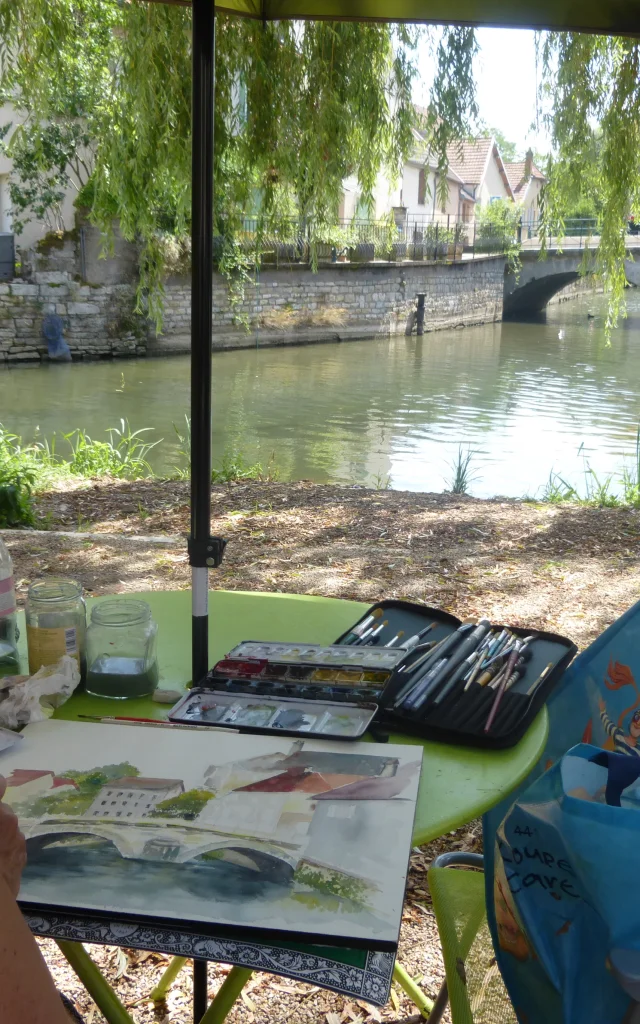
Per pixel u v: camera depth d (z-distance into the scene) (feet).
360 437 44.98
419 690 4.89
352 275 94.32
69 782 3.88
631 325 119.44
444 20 7.84
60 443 42.65
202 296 4.80
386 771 4.00
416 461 39.27
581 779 3.66
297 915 3.01
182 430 46.75
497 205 116.06
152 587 17.43
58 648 4.92
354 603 6.84
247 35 15.23
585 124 16.65
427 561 20.15
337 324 94.43
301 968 2.90
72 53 18.63
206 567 5.07
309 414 51.65
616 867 3.27
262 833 3.47
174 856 3.31
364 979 2.87
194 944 2.96
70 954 4.67
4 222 76.84
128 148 19.29
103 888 3.13
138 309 24.54
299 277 89.56
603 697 5.32
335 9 7.91
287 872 3.23
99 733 4.39
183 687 5.25
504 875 3.87
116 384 62.23
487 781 4.23
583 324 122.21
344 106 16.52
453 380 67.62
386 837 3.47
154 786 3.83
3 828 2.96
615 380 69.00
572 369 75.31
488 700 4.87
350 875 3.22
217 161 16.96
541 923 3.77
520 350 89.81
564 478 35.37
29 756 4.14
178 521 23.79
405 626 6.11
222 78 15.46
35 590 4.98
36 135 20.70
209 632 6.15
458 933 4.89
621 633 5.36
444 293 108.37
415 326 104.12
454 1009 4.49
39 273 71.31
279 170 17.21
